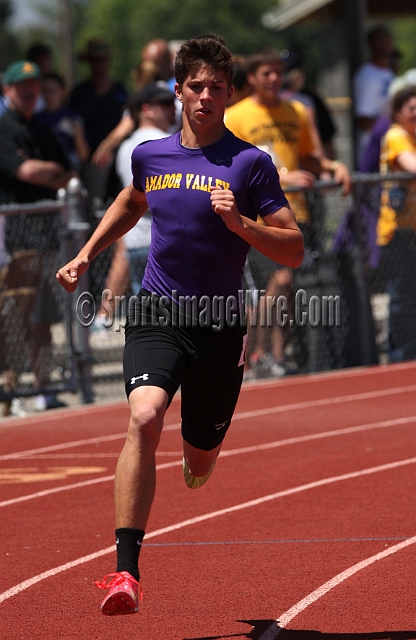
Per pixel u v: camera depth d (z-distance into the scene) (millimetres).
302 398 23641
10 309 22547
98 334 25484
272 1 185625
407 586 11414
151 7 185625
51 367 23609
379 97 33000
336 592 11320
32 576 12164
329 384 25141
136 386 10250
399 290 27234
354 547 12922
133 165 11219
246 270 24562
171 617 10695
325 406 22734
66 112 31000
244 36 180125
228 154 10711
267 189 10664
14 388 22969
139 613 10836
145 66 27234
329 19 42094
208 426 11273
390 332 27562
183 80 10688
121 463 9820
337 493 15641
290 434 20094
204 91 10547
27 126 23422
